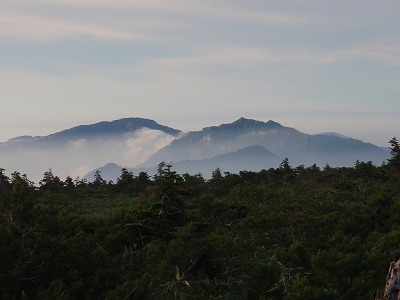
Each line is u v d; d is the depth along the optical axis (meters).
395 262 8.41
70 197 40.38
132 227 15.32
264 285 11.54
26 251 10.42
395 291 8.05
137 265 13.34
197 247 13.31
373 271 11.17
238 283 11.76
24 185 11.45
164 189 16.00
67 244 10.98
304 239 15.92
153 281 11.66
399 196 26.91
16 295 9.71
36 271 10.03
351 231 16.73
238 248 13.90
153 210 15.81
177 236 14.36
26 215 10.86
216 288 12.14
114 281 10.88
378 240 14.20
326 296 10.04
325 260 11.76
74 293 9.95
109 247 14.77
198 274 12.82
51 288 9.50
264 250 13.94
